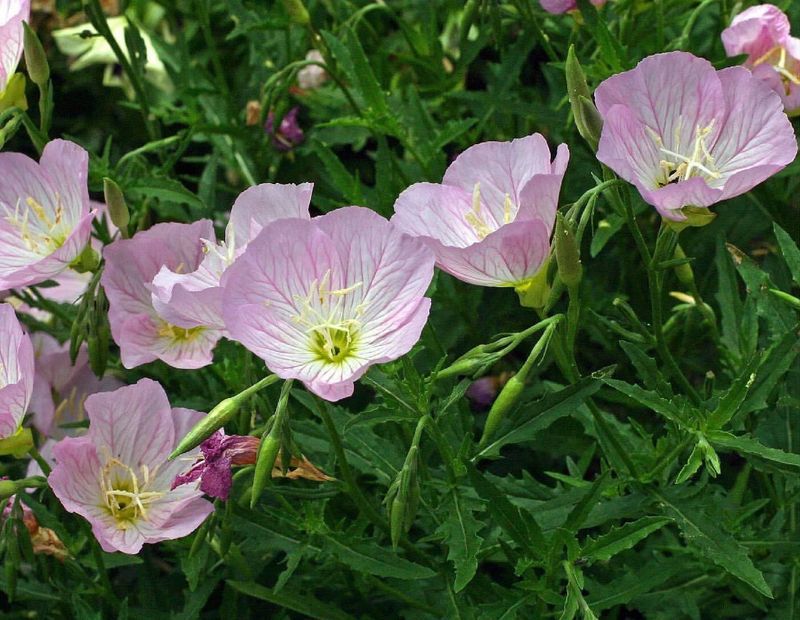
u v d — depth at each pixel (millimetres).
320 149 657
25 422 649
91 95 917
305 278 503
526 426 521
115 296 568
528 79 802
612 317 672
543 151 514
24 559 593
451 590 548
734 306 612
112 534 542
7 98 604
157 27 891
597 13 639
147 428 557
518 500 559
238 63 874
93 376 683
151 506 553
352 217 502
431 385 511
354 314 507
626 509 538
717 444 519
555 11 649
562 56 699
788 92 611
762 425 576
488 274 510
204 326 537
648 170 521
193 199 635
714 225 686
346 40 720
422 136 689
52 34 902
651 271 534
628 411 666
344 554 542
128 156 636
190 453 557
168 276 519
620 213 526
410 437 570
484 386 671
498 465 667
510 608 524
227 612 603
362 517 561
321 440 569
